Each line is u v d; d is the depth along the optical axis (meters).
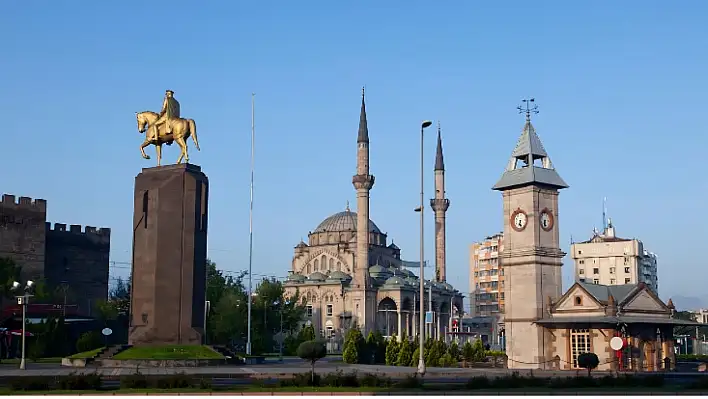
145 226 75.62
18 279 118.50
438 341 87.12
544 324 77.12
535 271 78.50
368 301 168.38
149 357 68.00
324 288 182.00
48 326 95.88
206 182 76.56
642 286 77.00
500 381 45.12
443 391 40.00
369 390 40.28
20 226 134.75
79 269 147.88
